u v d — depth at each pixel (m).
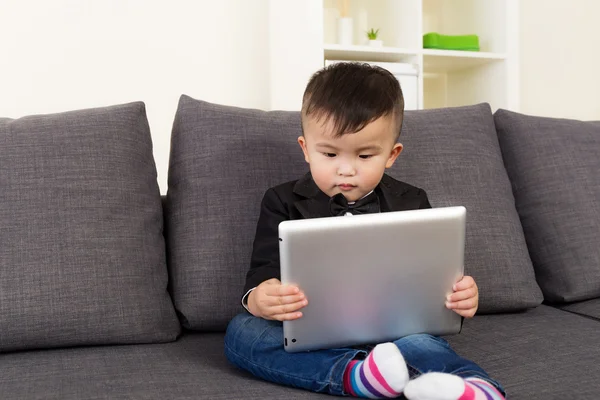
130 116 1.38
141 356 1.18
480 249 1.44
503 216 1.50
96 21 2.42
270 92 2.65
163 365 1.13
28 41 2.34
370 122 1.12
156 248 1.34
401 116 1.22
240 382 1.04
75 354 1.19
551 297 1.56
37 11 2.34
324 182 1.18
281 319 0.98
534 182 1.61
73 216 1.25
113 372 1.08
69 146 1.29
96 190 1.28
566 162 1.62
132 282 1.26
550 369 1.08
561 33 3.26
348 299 0.99
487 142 1.57
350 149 1.14
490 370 1.08
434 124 1.54
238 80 2.64
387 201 1.25
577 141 1.66
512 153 1.66
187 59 2.56
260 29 2.65
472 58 2.81
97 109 1.38
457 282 1.04
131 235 1.30
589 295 1.54
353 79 1.17
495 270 1.44
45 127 1.31
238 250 1.36
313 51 2.52
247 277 1.19
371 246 0.97
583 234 1.56
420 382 0.88
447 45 2.80
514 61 2.84
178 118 1.47
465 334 1.29
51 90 2.38
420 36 2.67
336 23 2.96
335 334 1.00
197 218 1.37
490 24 2.92
